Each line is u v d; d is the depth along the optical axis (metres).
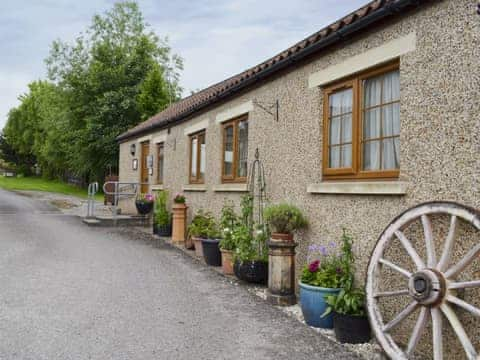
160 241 10.62
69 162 31.77
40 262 7.56
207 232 8.35
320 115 5.61
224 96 8.37
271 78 6.80
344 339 4.18
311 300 4.61
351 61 4.98
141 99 23.03
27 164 55.69
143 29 32.62
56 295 5.56
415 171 4.08
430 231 3.64
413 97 4.13
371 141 4.85
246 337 4.28
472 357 3.13
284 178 6.36
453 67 3.74
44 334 4.20
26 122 49.31
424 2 4.00
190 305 5.32
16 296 5.46
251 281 6.29
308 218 5.71
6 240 9.89
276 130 6.64
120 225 13.47
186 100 15.80
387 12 4.29
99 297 5.54
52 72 29.89
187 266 7.70
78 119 28.47
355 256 4.80
